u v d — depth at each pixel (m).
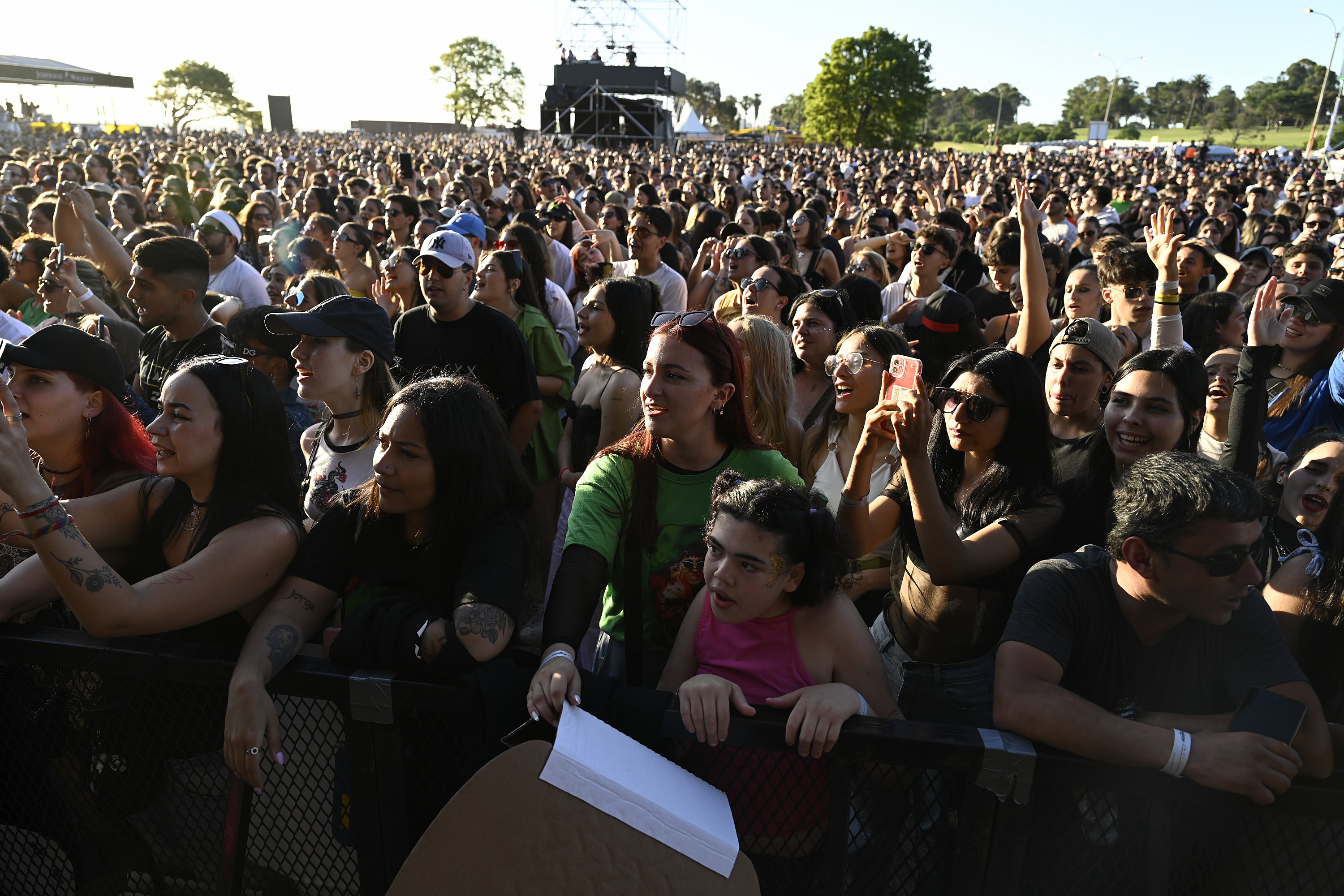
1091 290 4.77
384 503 1.87
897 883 1.69
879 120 72.50
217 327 3.82
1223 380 3.16
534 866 1.43
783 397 3.08
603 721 1.61
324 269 6.42
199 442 1.88
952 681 2.35
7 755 1.90
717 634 1.92
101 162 13.05
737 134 91.69
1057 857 1.62
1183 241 5.54
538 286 4.98
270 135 63.28
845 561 1.91
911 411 2.04
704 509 2.14
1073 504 2.49
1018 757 1.53
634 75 44.81
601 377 3.76
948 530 2.13
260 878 1.91
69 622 2.24
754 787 1.67
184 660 1.73
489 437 1.89
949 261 5.76
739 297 4.98
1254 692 1.55
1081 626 1.76
